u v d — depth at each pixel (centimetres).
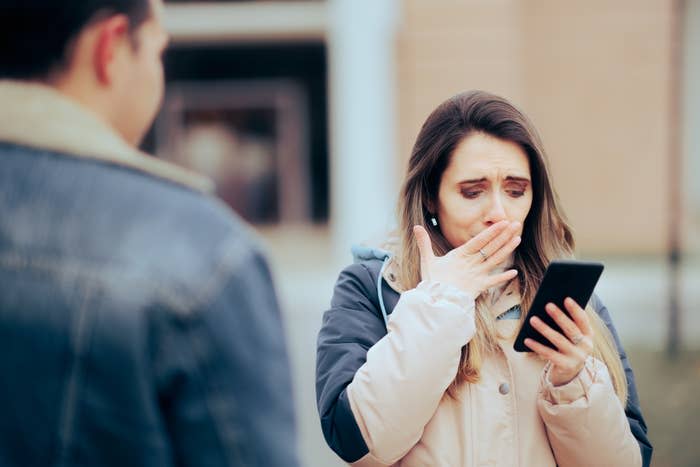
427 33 1577
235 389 169
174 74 2372
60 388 165
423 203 293
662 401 749
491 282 267
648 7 1684
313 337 1062
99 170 175
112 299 166
